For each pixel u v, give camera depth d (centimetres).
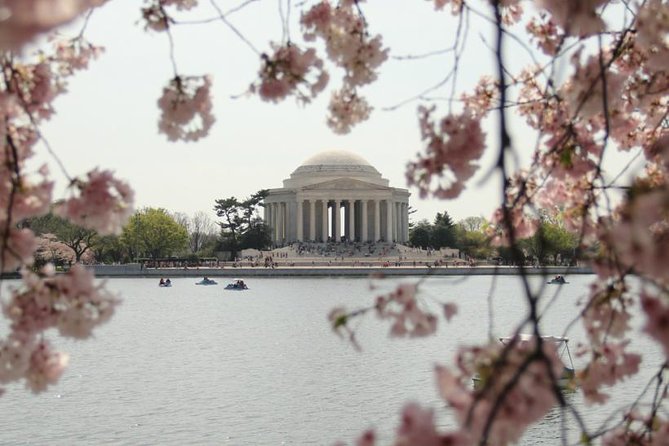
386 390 4622
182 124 1127
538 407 669
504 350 701
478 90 1399
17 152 1052
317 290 14488
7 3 329
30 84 1121
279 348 6512
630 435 1066
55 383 1011
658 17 915
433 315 917
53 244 16338
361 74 1231
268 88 1152
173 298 12862
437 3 1381
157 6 1079
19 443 3541
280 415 4038
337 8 1252
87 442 3559
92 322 978
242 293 13938
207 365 5659
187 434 3684
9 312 966
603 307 982
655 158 1341
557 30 1333
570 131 1082
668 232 622
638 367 1068
